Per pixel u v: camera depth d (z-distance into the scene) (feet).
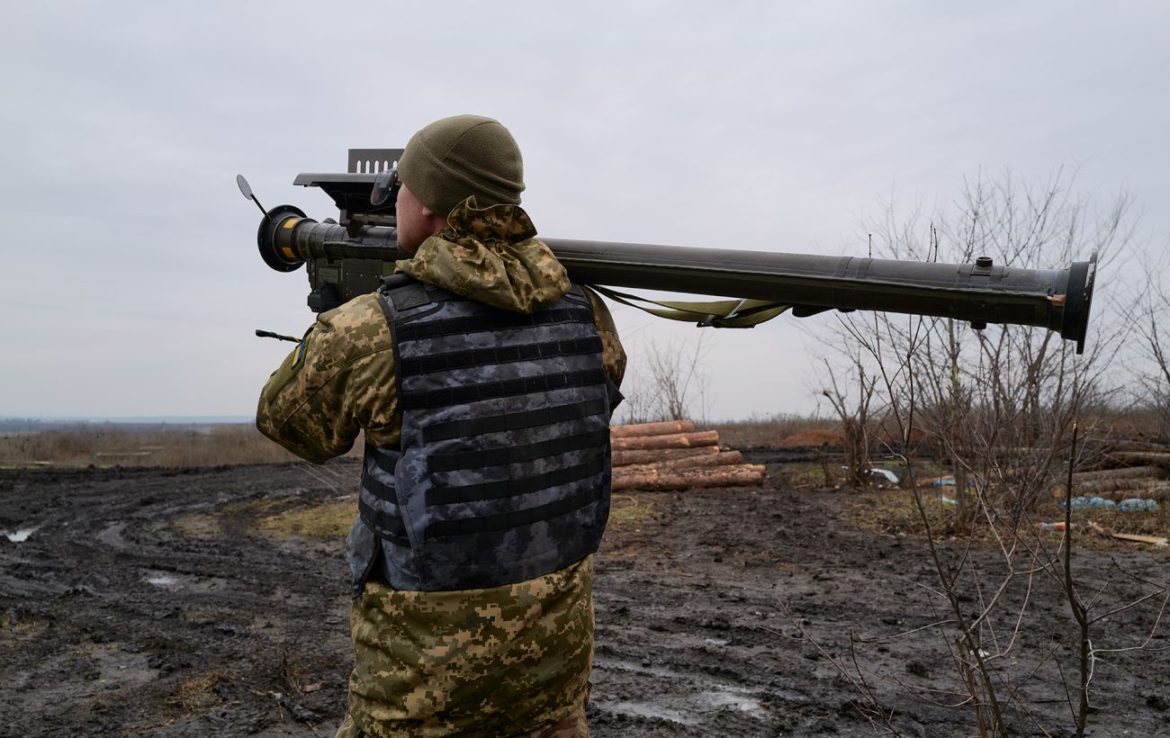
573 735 6.02
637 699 13.67
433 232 6.24
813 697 13.62
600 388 6.32
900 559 23.02
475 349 5.69
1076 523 25.20
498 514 5.56
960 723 12.48
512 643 5.57
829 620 17.89
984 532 24.52
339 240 7.85
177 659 15.90
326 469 47.29
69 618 19.07
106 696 14.11
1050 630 16.70
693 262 6.45
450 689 5.47
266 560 25.68
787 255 6.34
